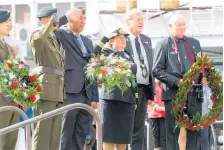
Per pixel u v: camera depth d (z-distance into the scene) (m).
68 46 12.65
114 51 12.79
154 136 14.39
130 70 12.41
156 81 14.20
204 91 13.60
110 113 12.57
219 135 14.98
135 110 13.44
